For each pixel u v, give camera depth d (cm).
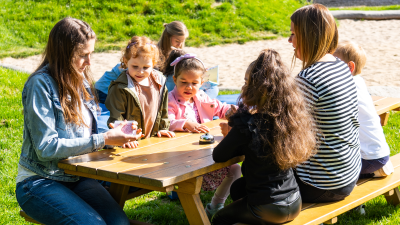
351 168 256
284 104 218
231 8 1448
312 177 252
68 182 255
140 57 294
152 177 210
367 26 1489
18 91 641
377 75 876
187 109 362
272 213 228
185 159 244
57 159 245
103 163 238
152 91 316
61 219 228
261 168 228
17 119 536
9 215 333
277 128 216
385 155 305
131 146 273
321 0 2223
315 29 251
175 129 329
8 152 448
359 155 270
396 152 451
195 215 234
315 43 252
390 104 383
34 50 1104
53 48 240
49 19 1262
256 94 221
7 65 831
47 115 236
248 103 225
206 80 463
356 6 2070
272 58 224
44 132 234
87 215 229
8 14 1259
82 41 242
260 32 1380
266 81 218
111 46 1165
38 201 234
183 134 314
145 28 1270
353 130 258
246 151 233
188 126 324
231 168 317
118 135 245
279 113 217
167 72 412
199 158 246
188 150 265
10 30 1198
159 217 337
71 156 244
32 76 241
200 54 1138
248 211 239
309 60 258
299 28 257
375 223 320
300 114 221
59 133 246
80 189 258
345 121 246
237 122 226
